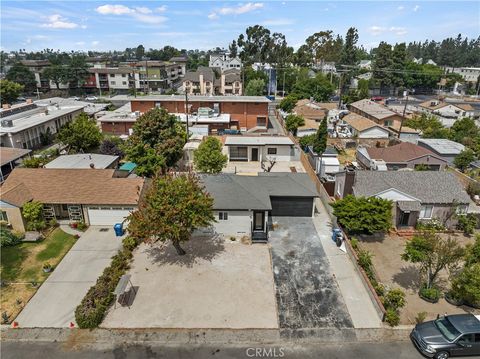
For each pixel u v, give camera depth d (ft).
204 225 75.82
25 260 78.28
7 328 59.98
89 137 148.05
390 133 190.29
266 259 79.46
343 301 66.64
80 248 83.10
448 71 479.82
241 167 145.69
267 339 57.98
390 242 88.94
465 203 94.17
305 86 320.09
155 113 135.85
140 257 79.56
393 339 58.13
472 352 54.29
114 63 489.26
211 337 58.23
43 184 94.48
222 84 359.46
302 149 166.20
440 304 66.59
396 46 401.29
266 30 482.69
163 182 75.46
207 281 71.61
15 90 293.02
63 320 61.67
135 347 56.24
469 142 169.17
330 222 97.19
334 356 54.85
